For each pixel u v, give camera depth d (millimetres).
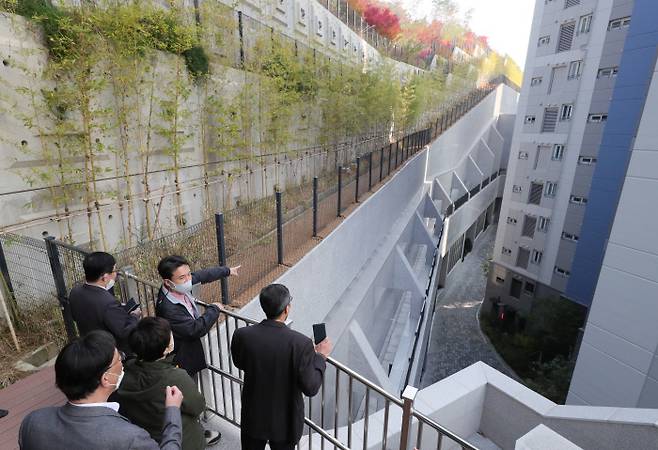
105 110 4801
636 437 3551
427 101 28719
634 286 9477
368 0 32500
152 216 6457
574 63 17859
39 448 1096
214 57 7551
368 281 10539
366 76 16797
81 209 5094
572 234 18219
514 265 21375
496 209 41875
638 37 13508
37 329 3930
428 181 24125
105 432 1096
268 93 8641
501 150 39219
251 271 5340
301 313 6512
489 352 19250
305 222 7312
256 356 1775
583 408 3992
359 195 11328
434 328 21250
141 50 5359
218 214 4410
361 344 8766
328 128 13422
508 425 4398
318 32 15508
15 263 3910
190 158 7262
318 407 7227
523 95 20562
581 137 17641
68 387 1107
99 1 4809
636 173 9305
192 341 2379
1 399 2930
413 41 37000
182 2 6535
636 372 9508
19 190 4324
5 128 4141
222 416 2807
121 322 2197
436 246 19688
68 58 4465
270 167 10094
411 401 1734
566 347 16781
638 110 13852
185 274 2283
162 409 1513
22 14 4168
